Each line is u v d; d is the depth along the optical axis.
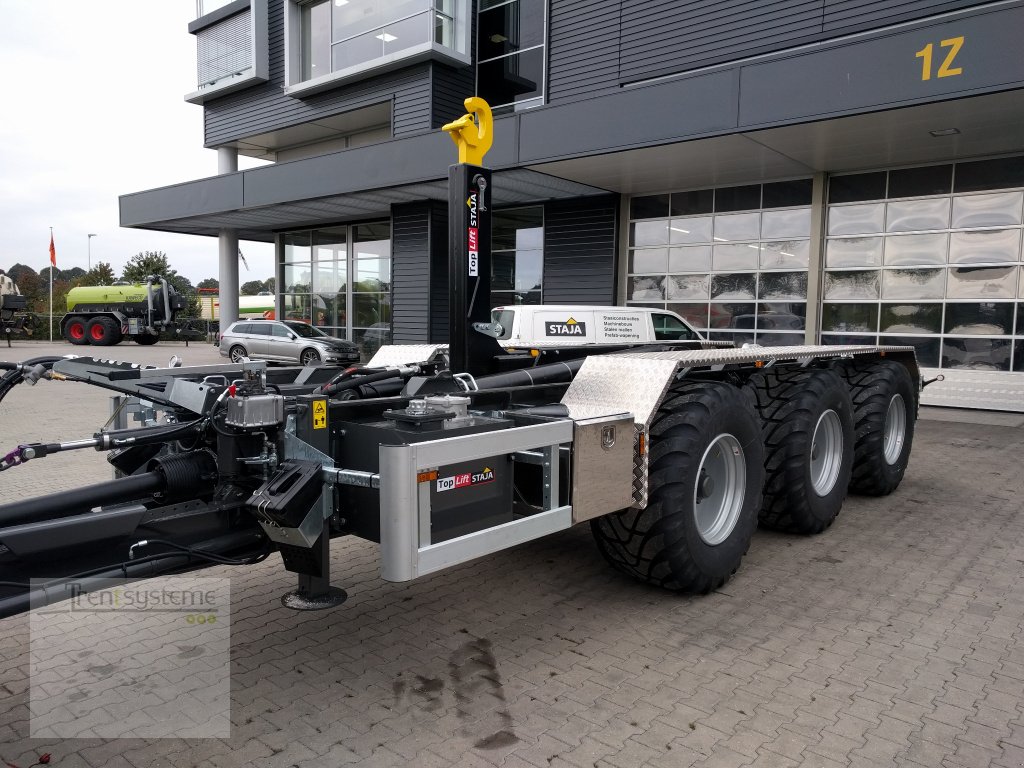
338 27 19.34
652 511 3.61
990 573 4.34
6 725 2.72
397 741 2.62
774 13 12.20
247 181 18.31
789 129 10.04
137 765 2.47
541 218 16.70
